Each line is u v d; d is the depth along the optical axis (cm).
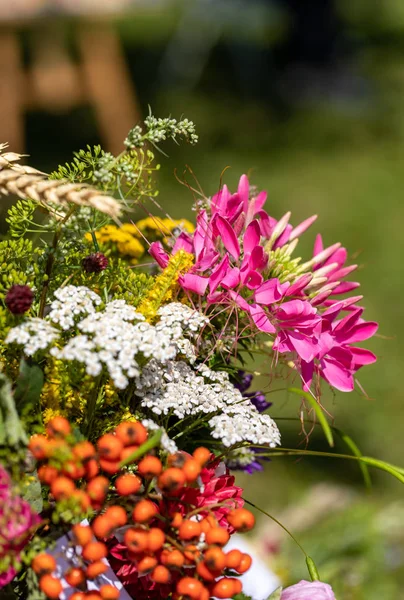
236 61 651
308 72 670
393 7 870
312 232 449
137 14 698
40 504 88
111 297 97
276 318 95
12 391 90
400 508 208
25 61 444
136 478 89
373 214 470
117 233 106
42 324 89
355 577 176
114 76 431
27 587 91
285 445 266
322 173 523
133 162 93
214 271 94
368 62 726
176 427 98
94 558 85
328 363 96
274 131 574
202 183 475
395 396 315
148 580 90
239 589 88
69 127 504
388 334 355
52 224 95
